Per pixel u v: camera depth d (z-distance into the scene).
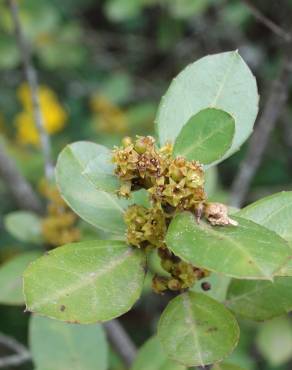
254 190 0.67
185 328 0.21
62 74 0.78
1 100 0.77
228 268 0.18
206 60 0.24
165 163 0.20
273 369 0.55
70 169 0.24
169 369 0.30
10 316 0.65
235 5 0.60
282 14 0.57
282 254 0.18
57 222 0.37
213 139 0.21
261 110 0.66
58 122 0.67
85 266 0.21
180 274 0.22
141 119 0.64
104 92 0.67
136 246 0.21
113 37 0.78
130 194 0.21
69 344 0.31
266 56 0.68
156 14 0.80
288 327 0.44
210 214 0.20
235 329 0.20
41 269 0.20
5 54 0.64
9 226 0.38
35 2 0.65
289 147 0.65
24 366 0.57
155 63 0.79
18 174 0.46
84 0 0.83
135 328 0.62
